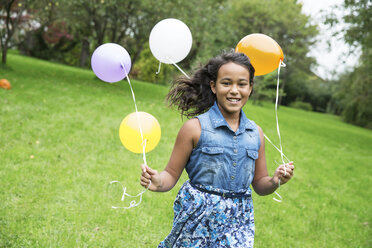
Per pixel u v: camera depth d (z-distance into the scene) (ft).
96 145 19.52
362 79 63.52
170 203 13.42
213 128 5.82
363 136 57.47
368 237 13.56
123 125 5.98
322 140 38.99
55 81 40.52
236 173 5.84
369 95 72.13
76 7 45.50
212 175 5.75
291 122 52.11
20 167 14.88
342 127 71.36
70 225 10.87
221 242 5.76
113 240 10.33
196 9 45.57
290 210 14.94
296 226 13.47
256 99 75.25
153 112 31.60
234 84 5.75
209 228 5.81
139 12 45.85
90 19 49.78
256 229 12.58
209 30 48.88
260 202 15.16
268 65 6.86
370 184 21.99
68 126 22.29
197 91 6.66
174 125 27.73
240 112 6.15
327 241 12.61
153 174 5.41
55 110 25.85
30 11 52.13
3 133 18.95
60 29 74.49
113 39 49.55
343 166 25.96
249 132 6.07
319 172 22.98
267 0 87.66
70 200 12.53
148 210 12.64
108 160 17.51
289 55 95.81
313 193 18.11
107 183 14.46
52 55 85.61
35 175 14.34
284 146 29.58
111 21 47.67
